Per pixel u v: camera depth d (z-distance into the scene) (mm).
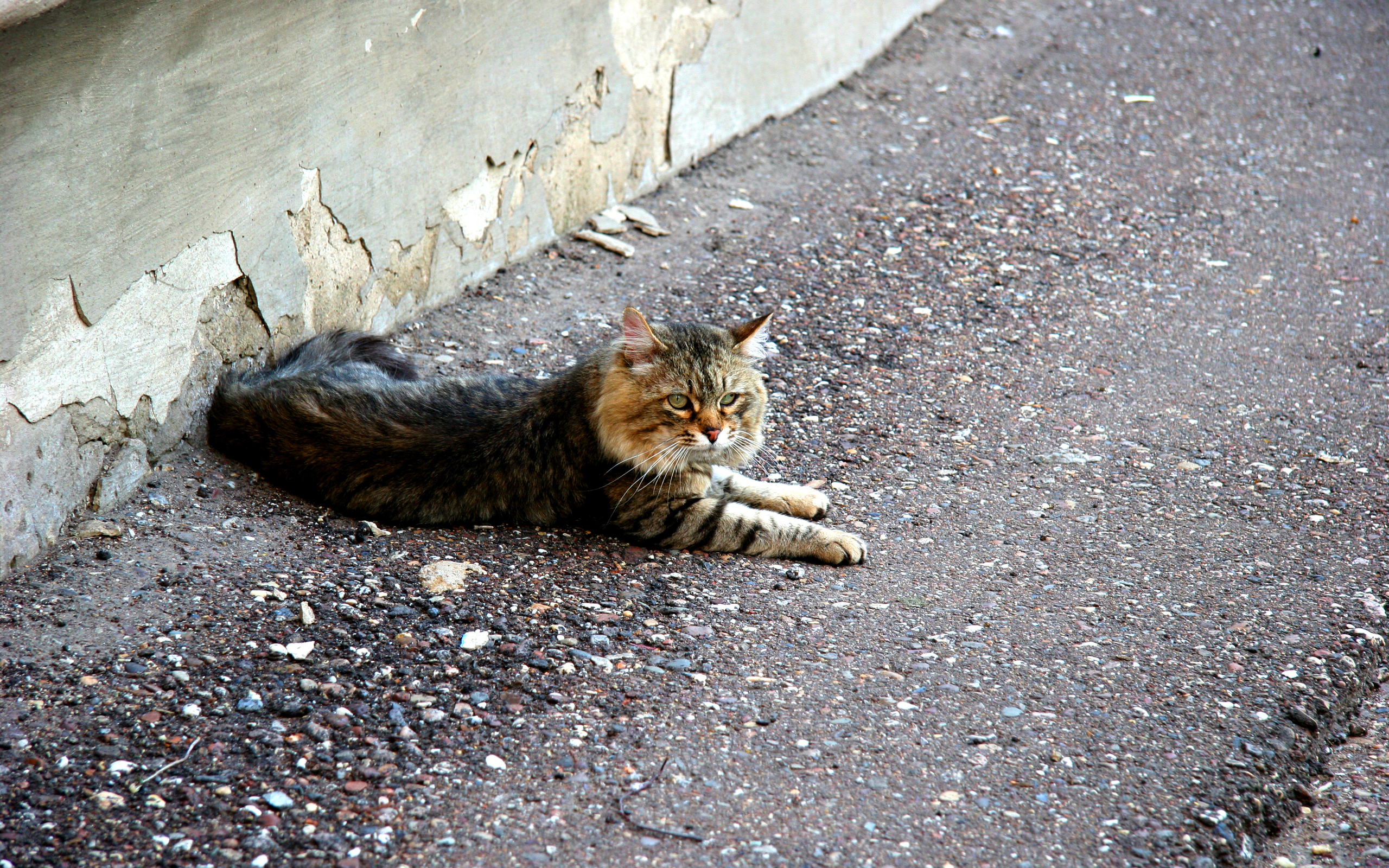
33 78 3564
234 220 4621
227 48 4371
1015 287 6891
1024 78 9859
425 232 5914
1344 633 4008
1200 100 9688
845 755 3352
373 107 5312
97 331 4004
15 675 3367
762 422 4859
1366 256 7340
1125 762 3352
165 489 4355
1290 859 3166
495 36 5980
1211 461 5215
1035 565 4414
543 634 3855
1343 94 9930
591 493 4688
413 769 3211
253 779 3117
